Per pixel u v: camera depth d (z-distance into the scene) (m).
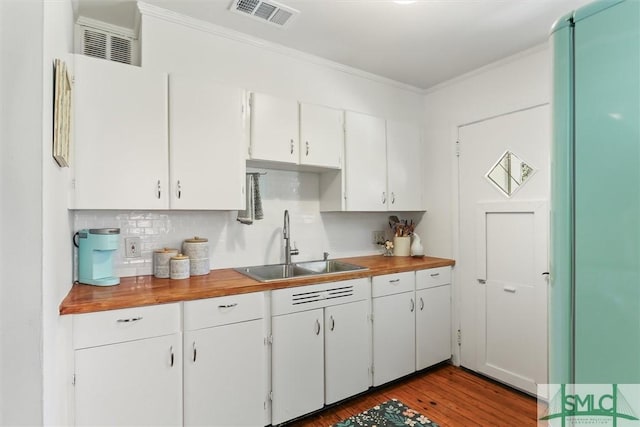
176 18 2.11
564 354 0.73
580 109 0.70
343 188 2.67
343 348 2.28
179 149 1.97
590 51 0.68
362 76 2.95
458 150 2.99
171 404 1.68
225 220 2.42
